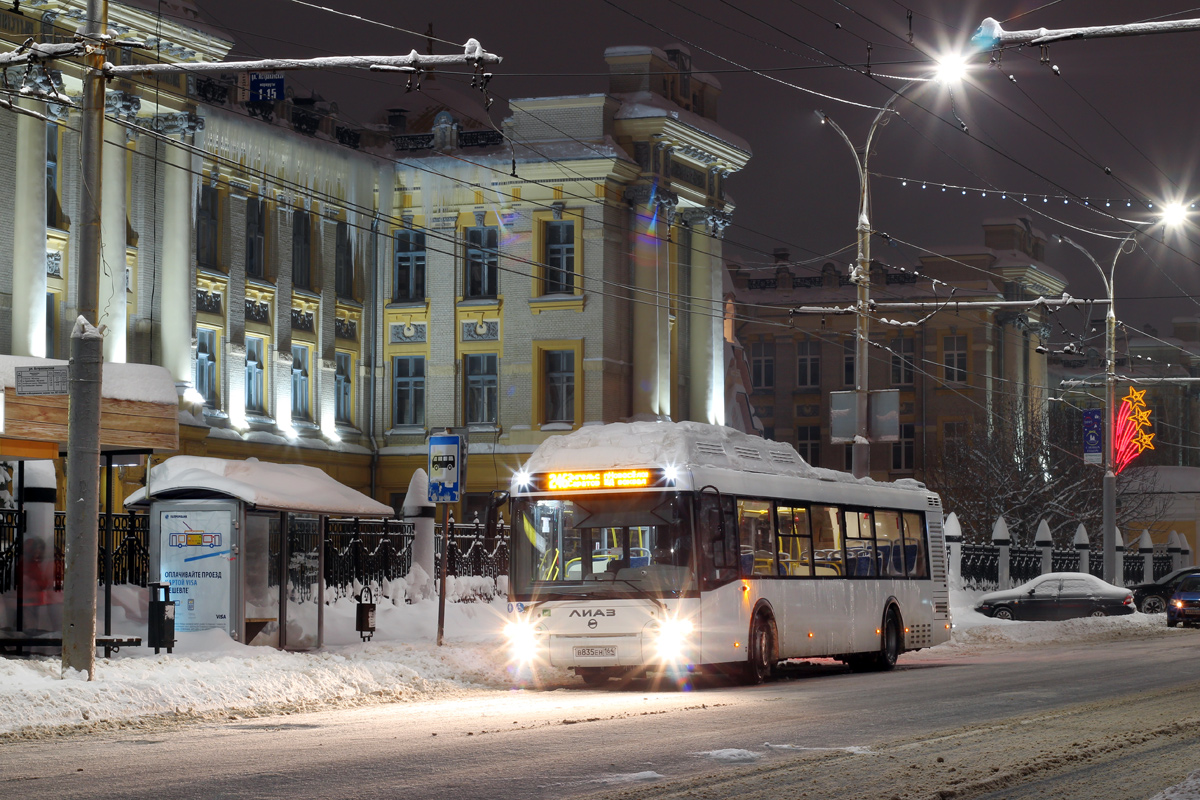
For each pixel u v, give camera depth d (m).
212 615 22.19
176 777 11.53
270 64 17.42
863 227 35.56
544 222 53.59
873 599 25.73
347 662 20.92
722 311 58.97
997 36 16.72
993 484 70.06
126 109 40.81
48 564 21.72
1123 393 105.69
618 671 22.03
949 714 16.64
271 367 49.44
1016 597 45.75
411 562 35.06
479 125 57.00
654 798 10.52
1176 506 86.19
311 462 50.81
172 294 43.28
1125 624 40.16
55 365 18.77
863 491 26.16
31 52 18.31
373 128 55.53
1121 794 10.77
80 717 15.68
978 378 88.69
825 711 17.05
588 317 52.69
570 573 21.02
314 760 12.58
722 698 19.03
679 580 20.55
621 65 55.41
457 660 23.20
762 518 22.59
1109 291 49.56
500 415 53.59
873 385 91.00
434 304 54.41
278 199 48.94
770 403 94.06
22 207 38.38
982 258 90.00
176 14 42.78
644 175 54.03
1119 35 16.25
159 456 41.28
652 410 53.88
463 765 12.27
